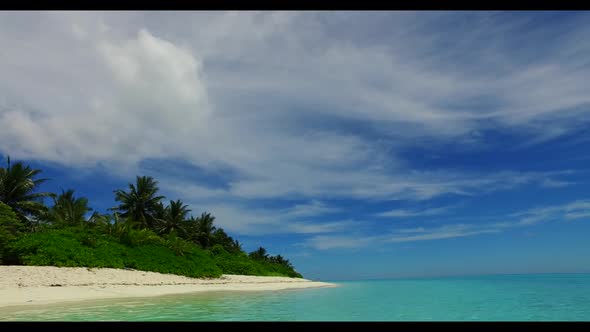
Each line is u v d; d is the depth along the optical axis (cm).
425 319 1281
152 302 1711
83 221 4122
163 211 5691
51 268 2320
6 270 2116
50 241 2616
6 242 2455
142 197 5203
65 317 1219
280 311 1476
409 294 2417
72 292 1919
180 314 1329
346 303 1827
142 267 2952
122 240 3222
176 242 3531
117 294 2005
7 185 3862
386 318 1308
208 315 1328
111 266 2723
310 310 1511
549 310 1508
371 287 3431
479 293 2433
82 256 2592
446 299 2039
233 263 4450
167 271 3066
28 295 1736
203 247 6125
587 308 1562
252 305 1681
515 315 1374
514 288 2912
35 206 3866
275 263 7088
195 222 6291
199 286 2864
